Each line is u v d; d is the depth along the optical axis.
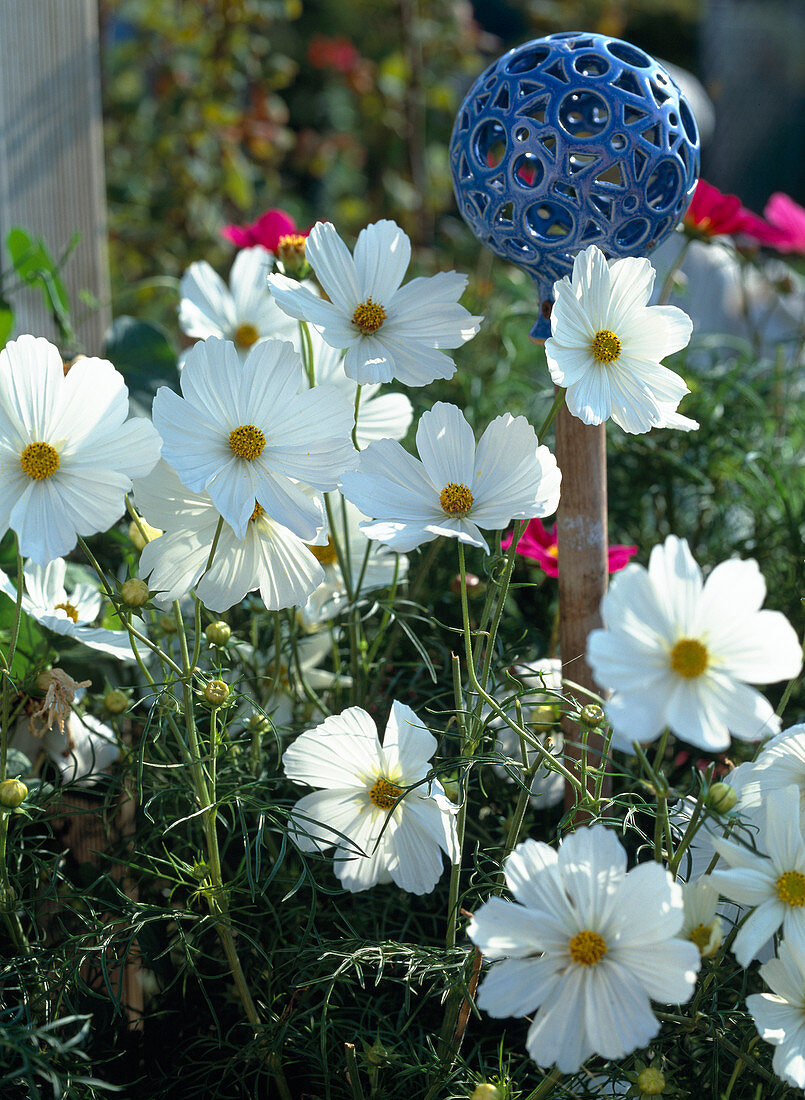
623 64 1.23
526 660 1.41
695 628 1.09
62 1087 1.18
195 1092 1.25
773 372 1.86
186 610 1.36
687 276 2.50
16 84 1.64
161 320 3.14
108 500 1.16
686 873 1.20
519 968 1.12
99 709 1.35
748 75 7.60
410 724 1.21
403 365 1.22
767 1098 1.20
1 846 1.21
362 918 1.28
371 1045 1.22
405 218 3.72
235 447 1.17
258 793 1.30
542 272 1.26
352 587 1.35
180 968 1.28
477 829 1.32
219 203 3.48
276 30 5.29
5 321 1.53
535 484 1.18
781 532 1.55
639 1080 1.15
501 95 1.24
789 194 7.55
